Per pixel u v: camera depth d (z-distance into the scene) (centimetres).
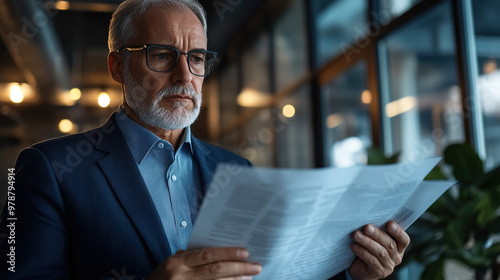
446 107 259
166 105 93
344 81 396
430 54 274
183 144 100
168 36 94
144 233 83
